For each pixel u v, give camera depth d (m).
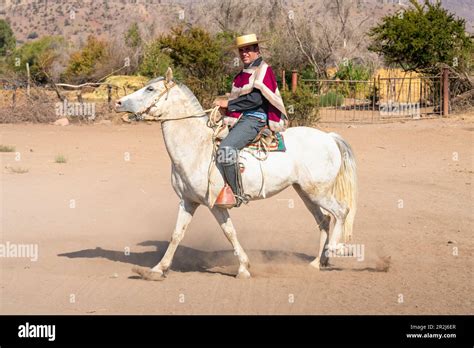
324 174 9.74
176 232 9.46
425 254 10.76
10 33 91.00
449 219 13.27
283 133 9.79
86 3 129.00
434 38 33.38
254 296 8.58
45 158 20.77
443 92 31.64
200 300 8.40
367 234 12.09
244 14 50.22
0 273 9.59
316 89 40.12
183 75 34.31
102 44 51.16
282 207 14.61
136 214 13.79
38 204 14.41
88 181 17.11
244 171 9.27
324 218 10.13
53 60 52.06
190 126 9.30
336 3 51.06
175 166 9.38
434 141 24.64
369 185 16.92
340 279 9.41
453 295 8.65
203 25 51.09
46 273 9.64
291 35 46.81
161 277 9.38
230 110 9.34
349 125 29.00
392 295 8.65
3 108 32.19
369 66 47.78
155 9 85.19
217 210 9.37
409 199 15.22
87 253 10.84
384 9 79.25
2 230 12.25
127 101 9.22
